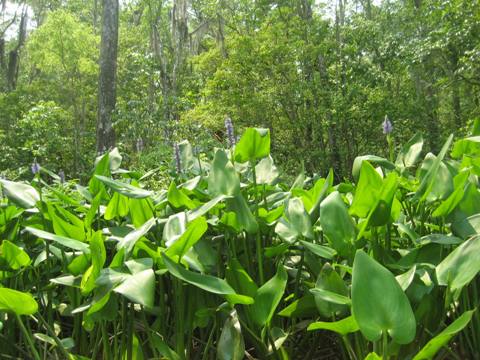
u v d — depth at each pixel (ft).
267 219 7.59
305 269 8.05
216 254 7.48
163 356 6.84
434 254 6.61
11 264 6.89
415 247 7.07
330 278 6.19
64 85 94.79
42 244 8.48
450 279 5.64
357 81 65.05
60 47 85.35
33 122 72.18
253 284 6.56
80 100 98.07
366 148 65.82
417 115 68.49
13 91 91.81
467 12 46.21
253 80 63.98
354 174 8.91
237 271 6.63
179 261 6.33
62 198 9.16
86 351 7.51
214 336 7.58
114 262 6.29
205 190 9.70
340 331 5.38
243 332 7.32
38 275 7.87
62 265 7.89
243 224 7.09
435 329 6.48
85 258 6.52
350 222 6.66
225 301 7.25
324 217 6.68
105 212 8.25
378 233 7.34
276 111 64.44
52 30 84.58
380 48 71.05
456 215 7.06
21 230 8.65
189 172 11.78
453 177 8.16
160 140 55.11
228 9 74.95
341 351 6.91
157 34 81.61
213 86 64.44
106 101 57.72
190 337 7.02
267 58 61.21
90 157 79.00
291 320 7.69
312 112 61.46
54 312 8.72
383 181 6.49
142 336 7.78
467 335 6.47
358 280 4.92
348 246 6.60
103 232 8.11
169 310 7.73
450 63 65.41
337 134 65.00
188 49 87.20
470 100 76.38
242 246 8.03
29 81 110.83
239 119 62.90
